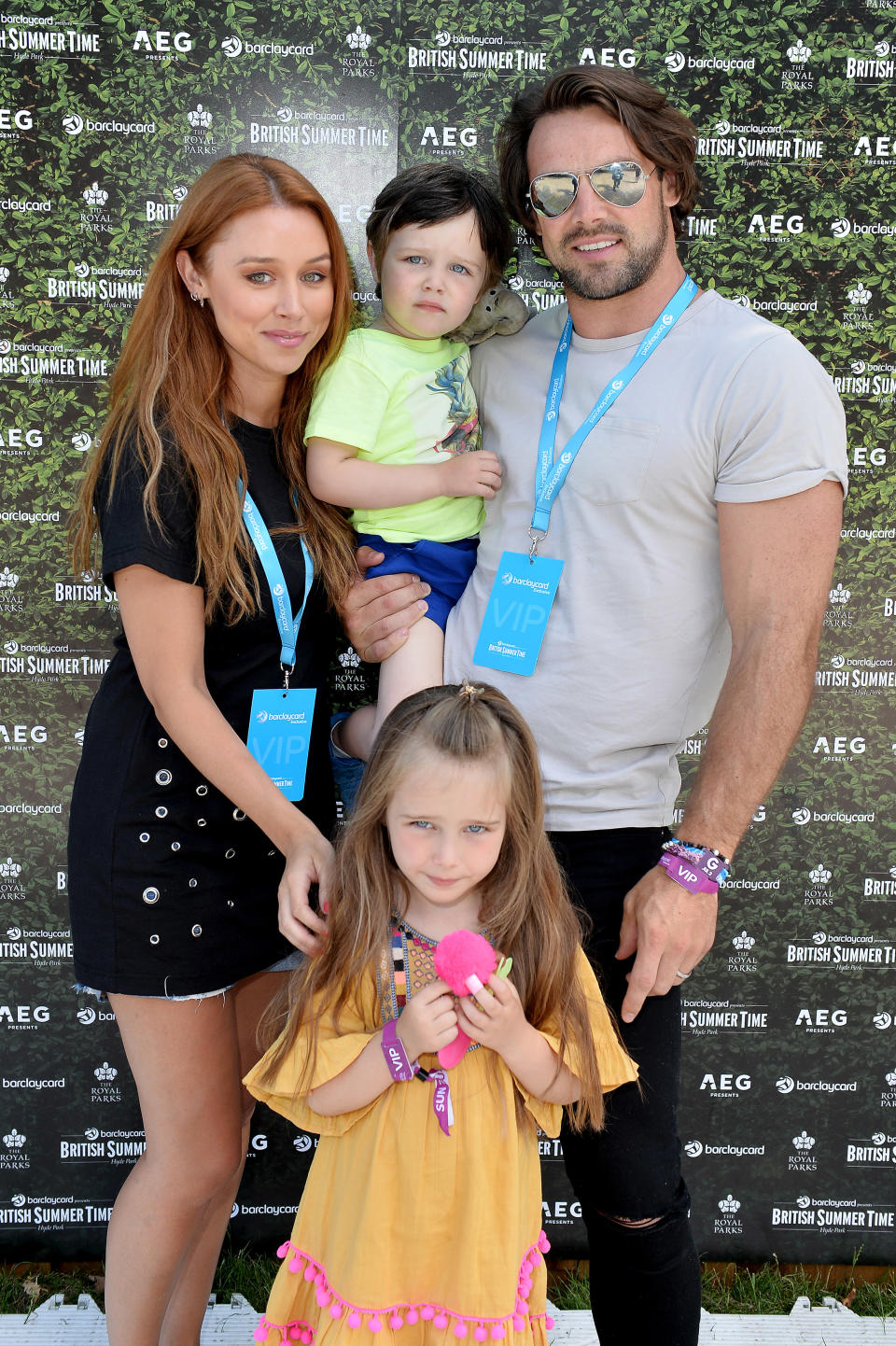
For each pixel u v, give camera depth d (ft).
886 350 8.27
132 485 5.96
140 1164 6.70
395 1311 5.54
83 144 7.91
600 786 6.39
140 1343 6.64
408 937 5.77
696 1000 8.80
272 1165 8.80
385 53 7.89
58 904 8.63
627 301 6.42
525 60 7.91
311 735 6.95
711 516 6.26
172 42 7.80
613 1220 6.37
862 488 8.41
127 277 8.09
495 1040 5.41
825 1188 8.95
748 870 8.70
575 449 6.41
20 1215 8.81
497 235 7.00
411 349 7.09
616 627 6.31
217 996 6.63
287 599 6.59
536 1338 5.97
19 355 8.13
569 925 5.87
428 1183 5.52
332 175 8.02
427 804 5.40
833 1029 8.82
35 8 7.73
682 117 6.30
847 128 8.00
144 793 6.32
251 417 6.72
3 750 8.49
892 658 8.56
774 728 5.85
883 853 8.70
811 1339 8.12
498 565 6.73
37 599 8.37
